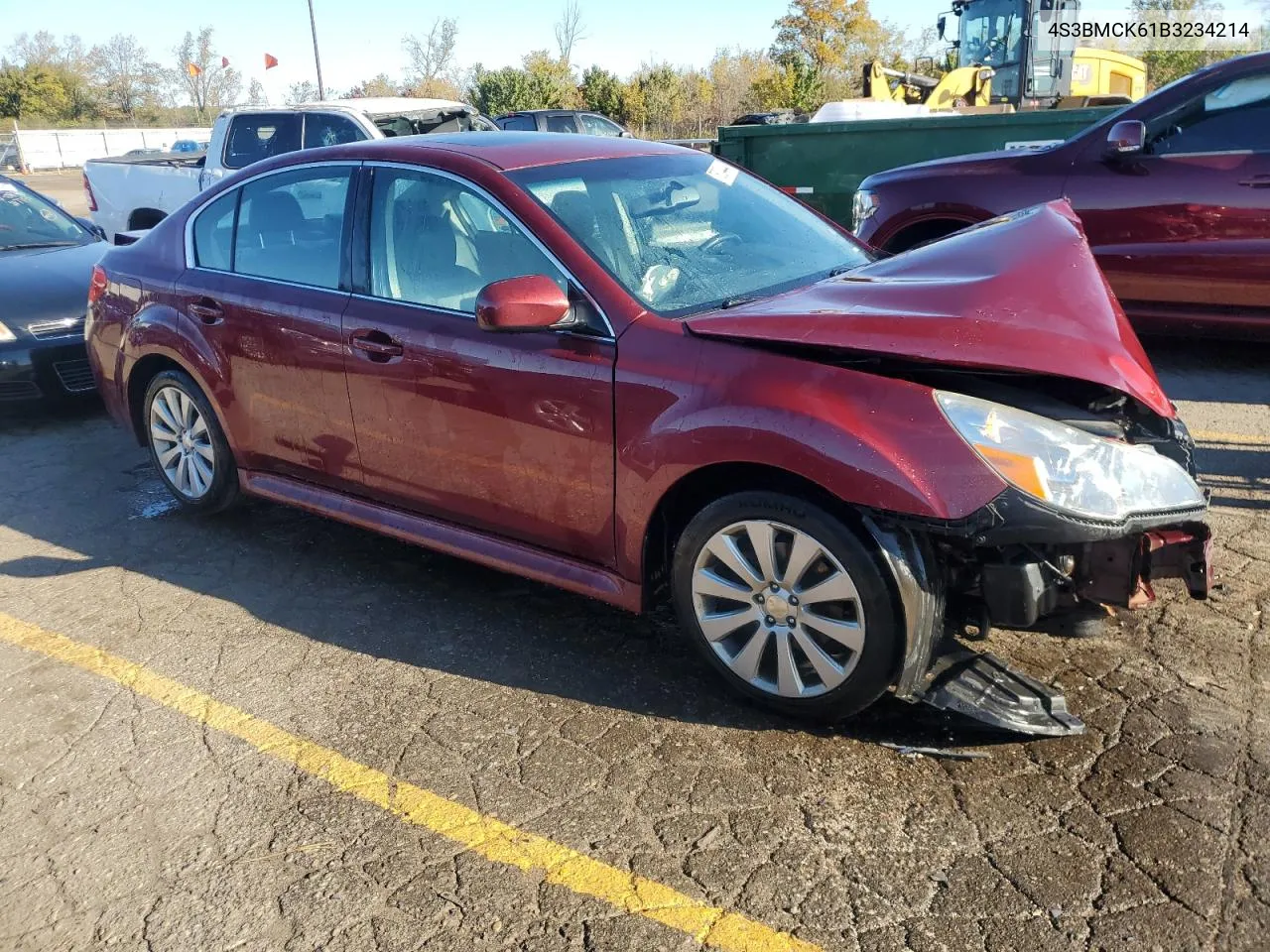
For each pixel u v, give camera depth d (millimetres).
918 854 2535
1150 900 2342
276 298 4148
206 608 4086
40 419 6984
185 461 4887
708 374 2980
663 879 2514
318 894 2537
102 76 69625
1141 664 3262
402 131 10492
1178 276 6168
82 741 3238
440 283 3660
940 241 3545
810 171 8594
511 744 3080
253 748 3143
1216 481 4633
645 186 3820
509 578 4211
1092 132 6352
